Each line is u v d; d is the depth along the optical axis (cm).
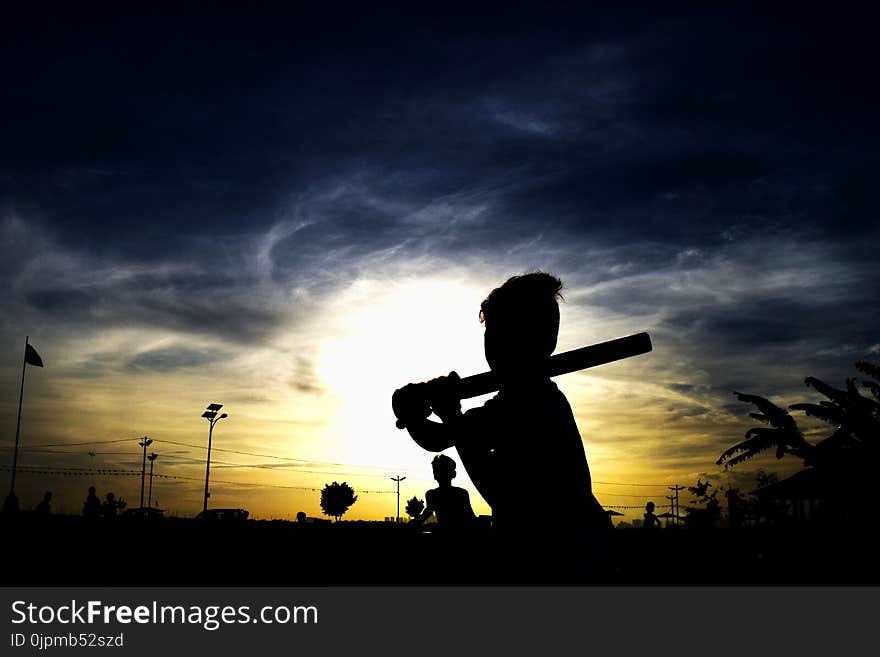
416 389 199
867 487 906
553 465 184
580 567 179
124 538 1267
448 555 625
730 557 991
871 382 946
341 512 7788
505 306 190
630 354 185
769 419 992
